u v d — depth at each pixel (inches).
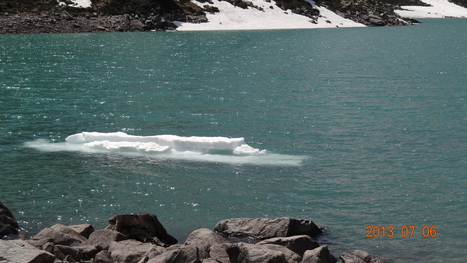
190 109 2005.4
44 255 707.4
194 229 968.3
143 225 897.5
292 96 2295.8
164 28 6353.3
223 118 1854.1
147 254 780.6
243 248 761.6
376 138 1581.0
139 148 1437.0
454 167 1307.8
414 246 902.4
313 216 1023.6
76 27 5910.4
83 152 1427.2
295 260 783.1
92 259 801.6
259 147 1489.9
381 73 3085.6
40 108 2022.6
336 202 1093.8
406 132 1651.1
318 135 1619.1
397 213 1037.2
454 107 2033.7
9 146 1491.1
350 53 4355.3
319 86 2583.7
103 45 4736.7
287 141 1552.7
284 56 4060.0
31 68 3270.2
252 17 7214.6
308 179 1225.4
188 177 1235.2
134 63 3548.2
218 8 7219.5
